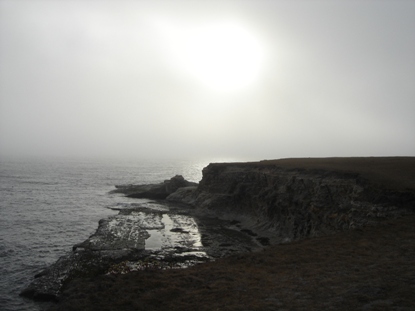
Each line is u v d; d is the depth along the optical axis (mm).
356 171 38031
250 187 56438
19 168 194000
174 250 35469
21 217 55312
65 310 15102
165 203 75750
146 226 47750
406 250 18641
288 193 45031
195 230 46906
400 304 12172
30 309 22016
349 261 17938
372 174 36062
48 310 16391
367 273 15828
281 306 13281
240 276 17531
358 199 32094
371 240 21516
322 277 16078
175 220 54094
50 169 195000
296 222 40281
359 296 13250
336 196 36594
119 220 51094
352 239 22547
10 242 39625
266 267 18859
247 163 66812
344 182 36438
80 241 41219
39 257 34281
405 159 49375
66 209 64562
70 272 27328
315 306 12977
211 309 13609
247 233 45656
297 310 12781
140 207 66438
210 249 36312
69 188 102250
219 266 19875
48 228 47875
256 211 52469
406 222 24531
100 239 38125
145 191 88625
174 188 88062
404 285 13852
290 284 15617
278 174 50438
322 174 41500
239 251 35625
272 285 15734
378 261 17391
